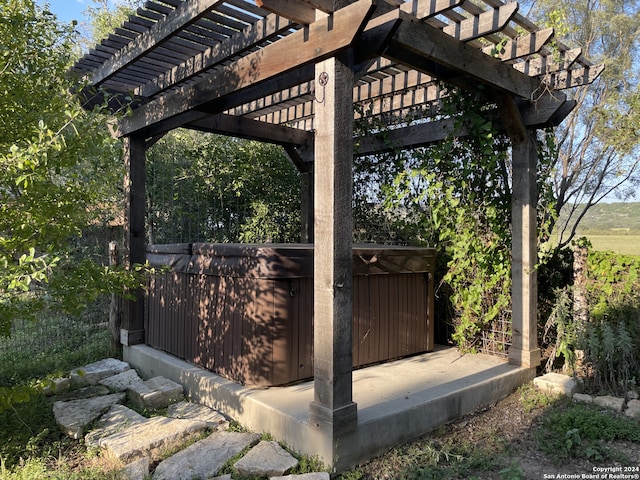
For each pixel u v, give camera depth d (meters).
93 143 2.83
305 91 4.59
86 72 3.86
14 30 2.64
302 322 3.55
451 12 2.93
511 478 2.45
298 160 6.16
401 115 5.18
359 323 3.94
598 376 3.95
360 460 2.68
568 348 4.23
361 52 2.61
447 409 3.26
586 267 4.46
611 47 6.09
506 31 3.20
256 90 3.41
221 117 5.08
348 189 2.60
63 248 2.95
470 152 4.45
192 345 4.08
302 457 2.68
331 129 2.52
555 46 3.35
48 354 4.98
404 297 4.34
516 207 4.09
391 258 4.16
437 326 5.02
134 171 4.65
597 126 5.54
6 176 2.46
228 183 6.94
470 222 4.45
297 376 3.52
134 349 4.68
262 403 3.07
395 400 3.12
